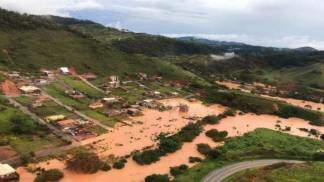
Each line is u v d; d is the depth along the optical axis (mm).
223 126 181250
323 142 169250
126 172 117750
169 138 149250
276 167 123062
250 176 113938
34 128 142000
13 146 125500
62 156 124938
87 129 154000
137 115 184625
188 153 139000
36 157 121062
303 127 199875
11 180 104188
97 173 114938
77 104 187500
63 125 153750
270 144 155375
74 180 109062
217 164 128125
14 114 150750
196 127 167875
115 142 144125
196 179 113562
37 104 174125
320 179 110188
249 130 178250
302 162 135875
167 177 112250
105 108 188000
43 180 105250
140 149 137500
